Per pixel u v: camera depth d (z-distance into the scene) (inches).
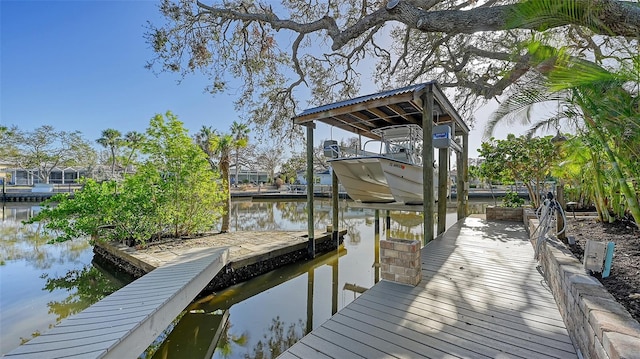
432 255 173.9
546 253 129.5
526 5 96.0
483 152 353.1
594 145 149.6
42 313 165.6
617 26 92.4
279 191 1050.7
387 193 321.7
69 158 1119.0
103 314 107.3
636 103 96.1
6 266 250.1
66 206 259.4
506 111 121.4
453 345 82.4
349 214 623.8
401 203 280.2
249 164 1302.9
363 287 217.8
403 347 82.5
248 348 139.6
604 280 88.0
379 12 196.4
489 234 234.5
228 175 339.9
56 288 203.3
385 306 107.9
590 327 65.6
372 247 332.8
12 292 195.6
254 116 375.9
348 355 79.7
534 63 101.7
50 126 1090.7
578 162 186.2
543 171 314.3
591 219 207.0
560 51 95.5
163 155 285.9
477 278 134.1
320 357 79.1
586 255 94.7
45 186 957.2
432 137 214.5
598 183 178.7
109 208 251.1
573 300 80.9
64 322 100.7
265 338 148.6
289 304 189.0
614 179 164.4
